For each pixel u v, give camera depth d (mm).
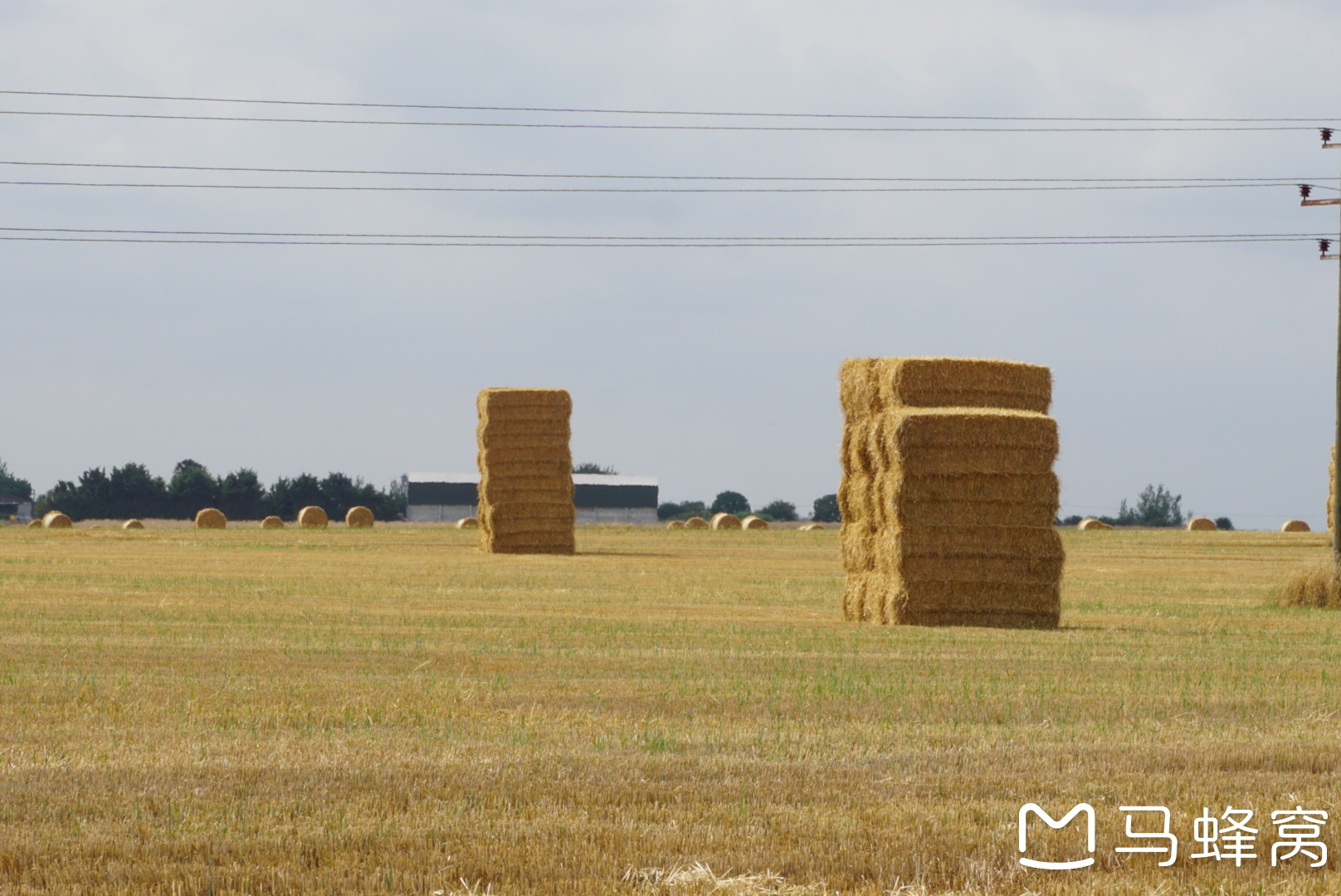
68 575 96250
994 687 46469
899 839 27844
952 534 70938
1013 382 75500
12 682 45469
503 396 139500
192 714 39938
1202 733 38500
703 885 25281
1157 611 80188
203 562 115188
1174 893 25375
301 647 55594
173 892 24828
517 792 30953
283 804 29875
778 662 52375
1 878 25484
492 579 98062
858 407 75688
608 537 181250
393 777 32062
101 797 30188
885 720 40062
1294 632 66375
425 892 24984
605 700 43031
